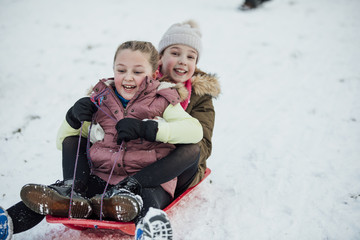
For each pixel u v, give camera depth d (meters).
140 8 10.23
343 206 2.38
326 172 2.84
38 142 3.39
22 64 5.79
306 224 2.19
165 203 1.86
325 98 4.64
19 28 7.96
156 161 1.78
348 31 8.12
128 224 1.59
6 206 2.34
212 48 7.04
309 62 6.24
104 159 1.88
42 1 10.59
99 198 1.60
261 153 3.19
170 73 2.54
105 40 7.24
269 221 2.21
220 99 4.66
